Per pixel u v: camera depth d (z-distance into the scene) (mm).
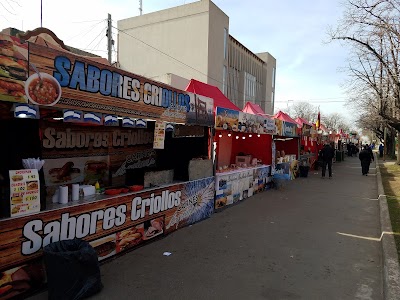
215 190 8578
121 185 6637
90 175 6121
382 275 4660
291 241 6145
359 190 12938
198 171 7574
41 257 3920
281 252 5527
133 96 5086
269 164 13180
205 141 8219
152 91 5551
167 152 7660
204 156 8203
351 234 6727
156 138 5750
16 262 3646
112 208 5000
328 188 13344
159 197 6105
